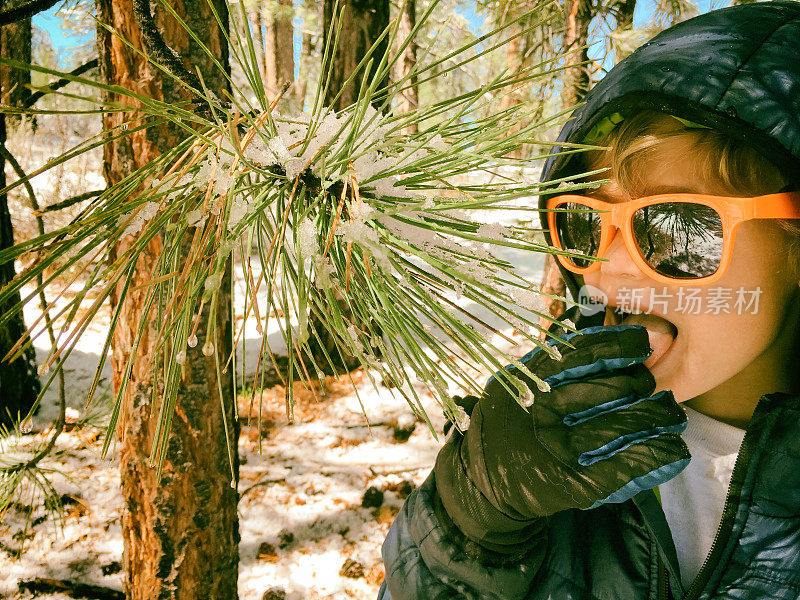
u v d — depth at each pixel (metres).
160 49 0.67
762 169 0.67
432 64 0.49
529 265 5.77
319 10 5.95
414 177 0.52
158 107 0.46
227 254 0.46
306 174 0.54
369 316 0.53
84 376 4.33
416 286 0.48
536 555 0.84
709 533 0.81
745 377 0.81
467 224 0.51
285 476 3.38
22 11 0.75
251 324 4.91
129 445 1.61
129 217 0.48
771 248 0.68
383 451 3.67
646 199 0.71
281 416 3.95
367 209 0.48
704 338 0.73
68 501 3.04
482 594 0.84
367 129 0.55
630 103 0.72
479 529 0.81
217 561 1.82
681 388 0.77
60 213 4.32
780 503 0.67
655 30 3.56
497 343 4.09
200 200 0.53
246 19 0.50
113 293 1.38
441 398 0.49
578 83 3.39
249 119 0.51
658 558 0.80
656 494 0.82
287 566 2.76
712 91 0.66
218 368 0.44
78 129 5.14
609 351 0.71
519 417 0.74
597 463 0.66
